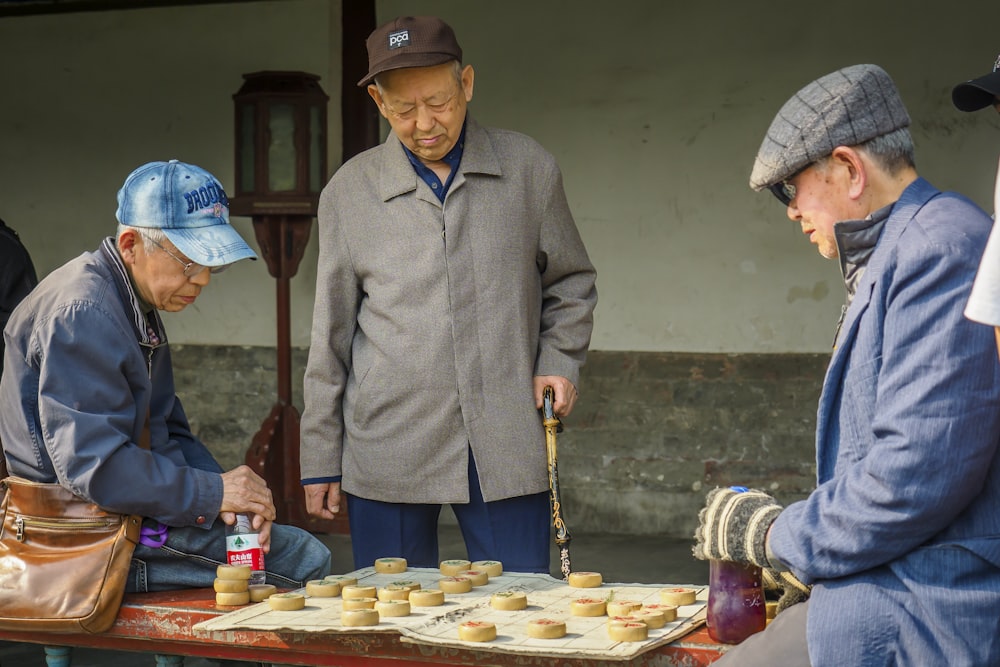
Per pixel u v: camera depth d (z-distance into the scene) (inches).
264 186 223.9
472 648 76.0
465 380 108.9
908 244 64.2
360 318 113.5
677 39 240.4
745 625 75.6
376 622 81.2
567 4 245.9
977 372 61.1
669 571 212.8
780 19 234.4
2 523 96.1
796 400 236.5
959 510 62.8
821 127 67.4
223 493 97.3
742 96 237.6
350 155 256.1
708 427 242.1
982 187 225.8
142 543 95.9
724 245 240.5
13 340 95.3
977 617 62.8
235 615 85.4
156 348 101.8
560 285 115.8
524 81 249.8
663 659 77.3
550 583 93.6
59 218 280.7
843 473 67.0
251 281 269.6
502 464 109.5
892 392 63.1
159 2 269.3
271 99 221.8
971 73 225.0
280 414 237.3
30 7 277.0
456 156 109.8
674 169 242.5
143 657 164.7
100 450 91.0
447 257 108.7
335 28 259.4
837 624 65.6
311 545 106.7
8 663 158.4
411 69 102.4
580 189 248.4
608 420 248.1
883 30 229.1
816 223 69.7
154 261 96.0
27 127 281.1
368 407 111.6
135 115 274.4
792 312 236.8
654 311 245.3
